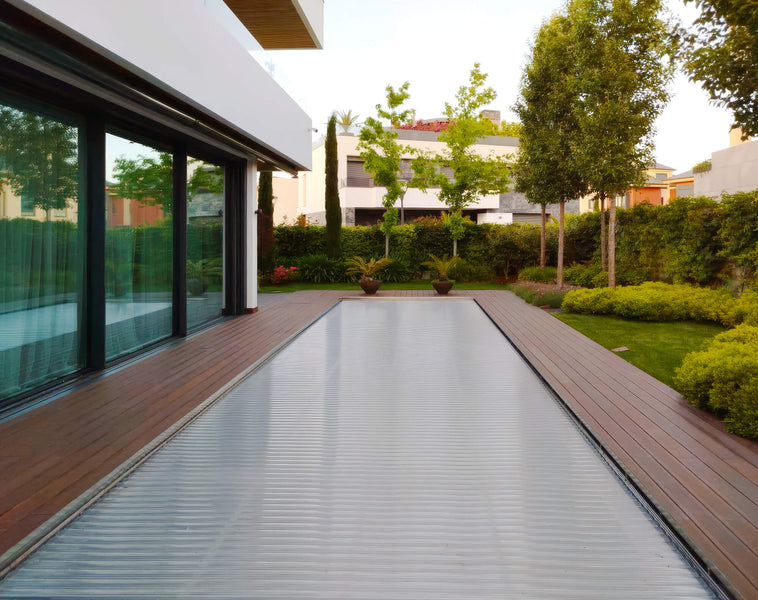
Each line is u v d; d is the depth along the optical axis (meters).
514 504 2.68
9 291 4.21
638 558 2.21
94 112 5.15
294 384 5.09
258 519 2.53
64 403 4.30
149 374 5.28
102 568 2.13
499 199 27.89
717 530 2.35
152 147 6.50
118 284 5.79
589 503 2.69
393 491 2.83
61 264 4.85
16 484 2.84
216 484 2.92
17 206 4.26
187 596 1.95
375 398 4.63
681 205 10.41
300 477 3.01
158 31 4.68
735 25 4.87
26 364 4.43
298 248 17.70
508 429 3.83
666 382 5.00
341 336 7.70
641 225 11.74
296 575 2.08
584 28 9.82
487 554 2.23
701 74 5.11
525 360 6.06
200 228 8.13
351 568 2.13
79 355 5.21
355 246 17.84
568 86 10.64
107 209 5.52
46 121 4.56
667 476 2.93
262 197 16.62
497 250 17.52
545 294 10.98
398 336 7.71
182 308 7.30
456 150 17.41
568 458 3.29
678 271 10.55
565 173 12.02
